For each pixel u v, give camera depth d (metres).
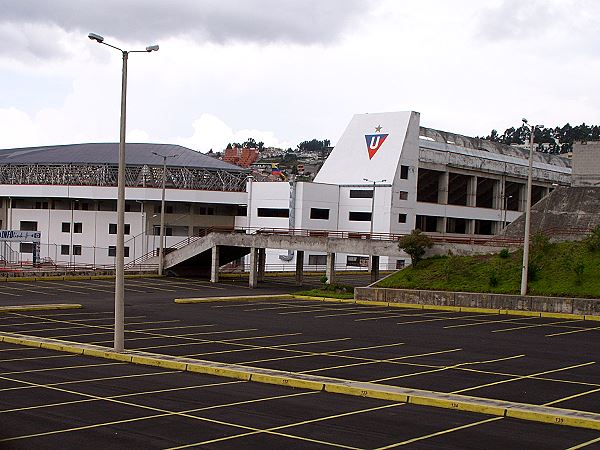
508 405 18.20
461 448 14.68
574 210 62.12
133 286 60.59
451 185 105.06
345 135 98.31
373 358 26.52
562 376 23.20
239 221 93.31
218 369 22.94
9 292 52.09
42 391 19.72
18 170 90.75
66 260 88.75
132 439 15.06
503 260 48.09
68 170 88.81
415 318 40.31
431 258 52.16
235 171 95.75
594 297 41.09
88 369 23.41
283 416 17.33
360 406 18.55
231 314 41.75
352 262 94.75
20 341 28.94
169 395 19.55
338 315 41.72
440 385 21.44
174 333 33.00
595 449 14.64
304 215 88.69
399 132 92.75
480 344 30.52
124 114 25.97
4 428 15.79
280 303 49.06
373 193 90.44
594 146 63.97
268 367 24.33
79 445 14.54
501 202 109.12
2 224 93.50
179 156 96.88
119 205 26.20
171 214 90.69
